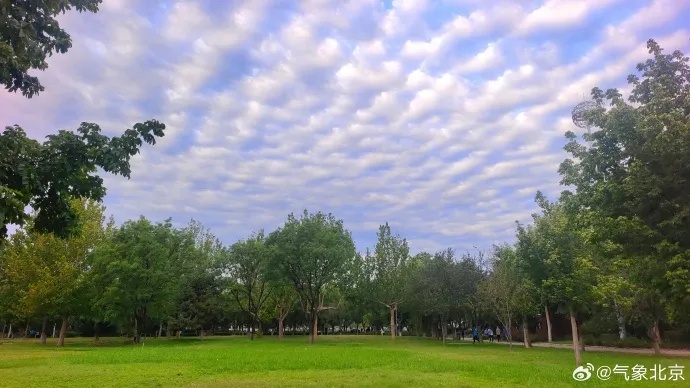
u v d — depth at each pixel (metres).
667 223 11.27
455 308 50.62
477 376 17.47
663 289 12.36
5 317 55.47
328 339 59.84
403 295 58.19
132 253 49.50
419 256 66.94
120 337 71.00
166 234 54.41
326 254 49.31
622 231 11.87
